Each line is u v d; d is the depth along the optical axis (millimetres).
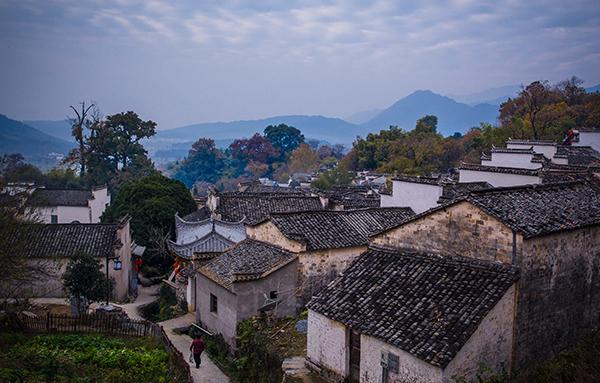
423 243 19531
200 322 28172
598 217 19031
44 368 19938
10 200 28047
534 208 18406
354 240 26656
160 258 46438
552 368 16484
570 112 73625
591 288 19344
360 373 17391
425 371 15188
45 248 35594
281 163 138750
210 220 39938
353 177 92750
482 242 17562
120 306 35094
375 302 18125
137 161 87000
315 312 19406
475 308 15852
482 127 93562
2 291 28328
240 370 21750
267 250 26453
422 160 87125
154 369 21203
